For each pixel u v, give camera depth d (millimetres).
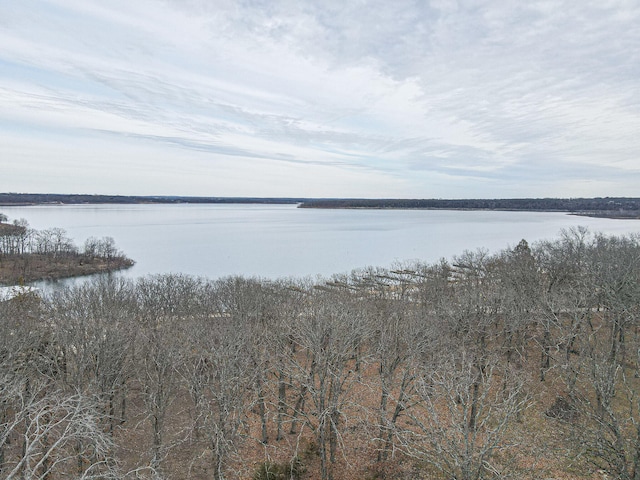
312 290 55094
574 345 41375
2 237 132250
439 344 33750
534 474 25047
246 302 43062
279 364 29906
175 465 27766
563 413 31172
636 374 35531
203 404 26188
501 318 44281
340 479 27125
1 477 21531
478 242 169250
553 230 195500
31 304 43562
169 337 32281
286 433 32156
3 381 21266
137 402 35344
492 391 35656
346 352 31469
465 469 18562
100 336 28969
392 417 29781
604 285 38781
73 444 25797
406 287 66438
